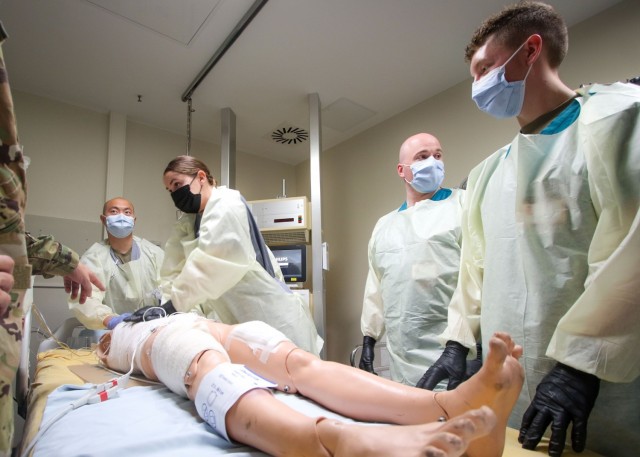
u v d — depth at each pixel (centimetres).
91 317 208
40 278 280
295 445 67
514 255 106
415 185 198
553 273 96
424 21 239
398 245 185
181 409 95
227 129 327
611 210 85
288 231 310
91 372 144
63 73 284
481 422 53
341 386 91
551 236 97
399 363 168
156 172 356
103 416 89
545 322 95
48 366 159
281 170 445
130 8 226
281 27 242
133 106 329
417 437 55
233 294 181
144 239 309
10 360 58
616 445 83
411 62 276
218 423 78
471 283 129
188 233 207
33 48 257
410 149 201
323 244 292
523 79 111
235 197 181
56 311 283
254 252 188
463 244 132
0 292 50
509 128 260
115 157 329
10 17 231
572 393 77
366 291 205
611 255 77
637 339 74
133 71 284
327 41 255
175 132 374
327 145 404
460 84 297
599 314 77
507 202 111
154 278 273
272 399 78
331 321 374
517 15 111
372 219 351
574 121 102
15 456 112
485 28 118
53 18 233
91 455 67
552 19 110
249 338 116
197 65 278
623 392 84
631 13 210
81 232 309
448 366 122
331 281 381
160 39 252
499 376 66
